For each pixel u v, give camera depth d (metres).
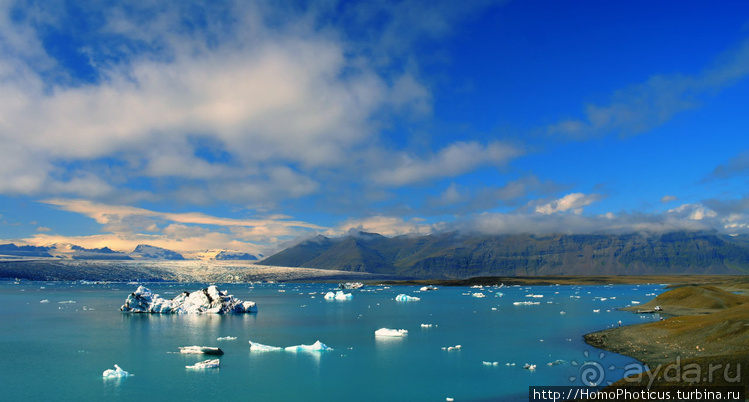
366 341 69.50
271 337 73.31
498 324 90.19
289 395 40.97
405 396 40.72
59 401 39.25
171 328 83.56
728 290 176.88
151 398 40.03
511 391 41.84
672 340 58.38
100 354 58.66
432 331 80.38
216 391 42.12
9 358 56.25
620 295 199.88
